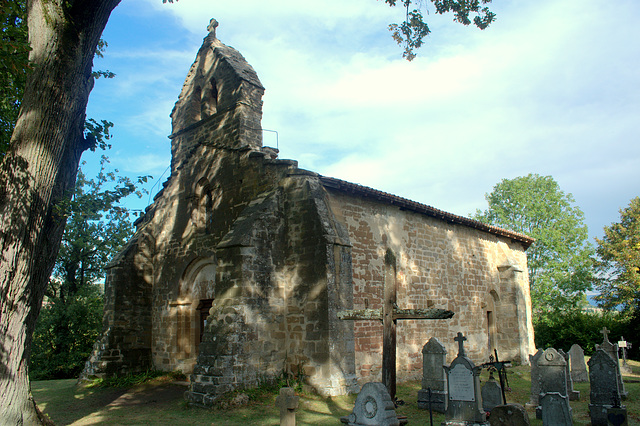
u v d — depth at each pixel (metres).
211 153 15.46
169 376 14.75
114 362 14.94
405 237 15.97
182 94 17.78
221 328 11.22
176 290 15.57
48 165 6.92
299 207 12.59
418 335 15.73
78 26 7.39
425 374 10.76
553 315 32.03
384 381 8.12
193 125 16.66
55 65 7.07
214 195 15.00
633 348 25.39
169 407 10.80
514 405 6.75
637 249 27.95
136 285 16.19
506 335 20.77
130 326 15.71
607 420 8.66
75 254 25.75
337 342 11.40
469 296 18.94
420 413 10.11
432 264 17.06
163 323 15.81
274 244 12.42
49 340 25.00
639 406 10.72
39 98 6.95
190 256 15.34
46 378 24.64
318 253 11.87
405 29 10.98
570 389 12.06
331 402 10.50
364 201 14.58
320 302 11.56
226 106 15.45
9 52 7.21
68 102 7.19
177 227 16.16
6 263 6.41
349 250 12.45
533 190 35.47
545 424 8.29
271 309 11.99
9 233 6.47
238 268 11.56
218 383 10.53
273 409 10.01
